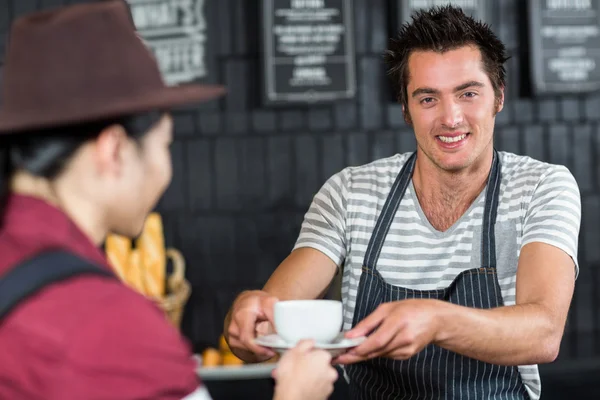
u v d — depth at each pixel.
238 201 4.44
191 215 4.43
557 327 1.84
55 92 1.22
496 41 2.09
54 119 1.19
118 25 1.26
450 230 2.15
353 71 4.42
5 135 1.22
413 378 2.08
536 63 4.46
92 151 1.25
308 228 2.28
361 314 2.18
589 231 4.57
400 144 4.49
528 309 1.81
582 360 4.52
